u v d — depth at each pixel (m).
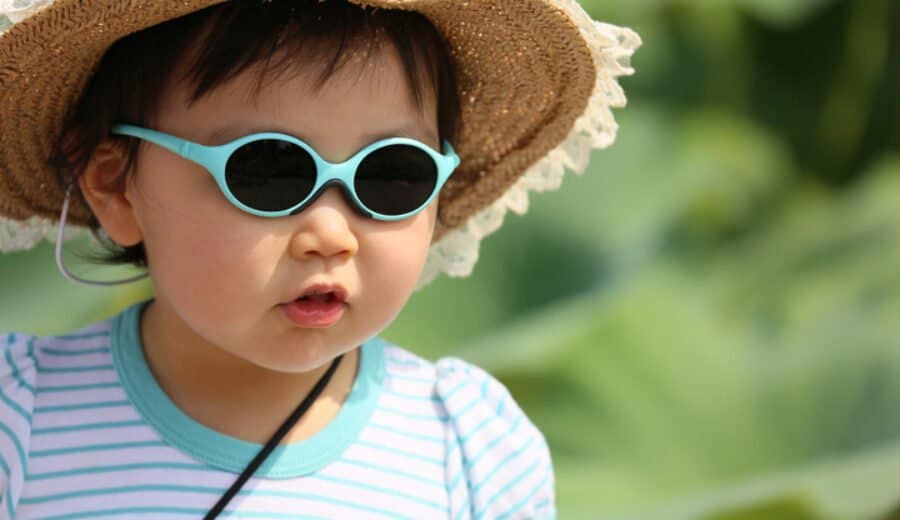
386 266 2.32
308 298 2.29
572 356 5.54
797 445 5.33
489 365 5.47
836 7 7.46
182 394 2.46
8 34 2.26
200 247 2.27
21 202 2.68
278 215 2.23
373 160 2.28
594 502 5.11
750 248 6.70
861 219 6.45
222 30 2.25
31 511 2.37
